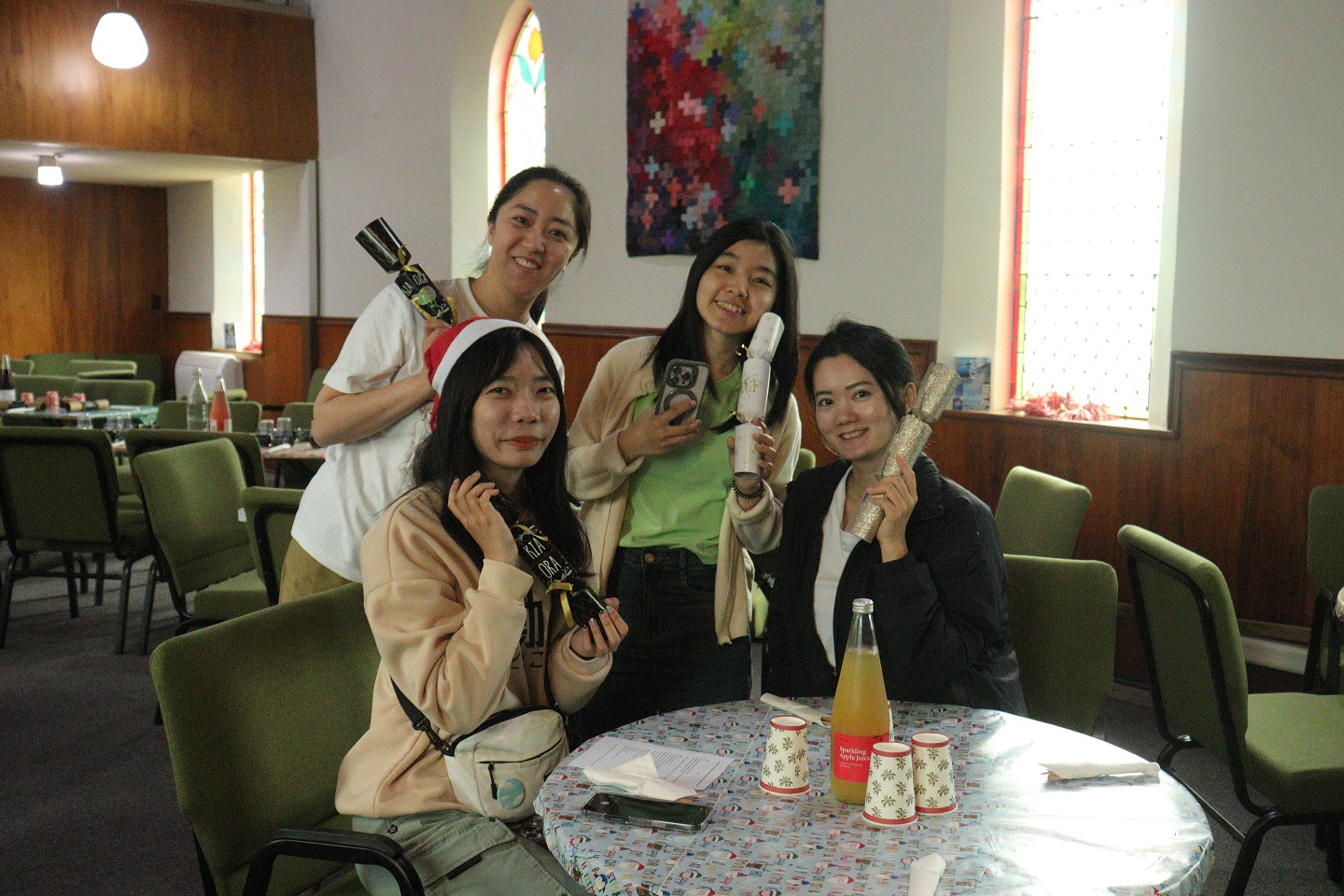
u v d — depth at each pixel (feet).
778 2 16.90
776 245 7.58
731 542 7.69
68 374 28.45
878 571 6.39
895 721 5.99
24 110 24.13
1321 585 10.18
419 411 7.33
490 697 5.43
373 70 26.11
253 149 27.17
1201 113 12.75
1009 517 11.07
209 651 5.63
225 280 33.96
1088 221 15.10
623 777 5.10
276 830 5.79
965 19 15.17
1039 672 7.46
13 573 15.06
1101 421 14.39
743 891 4.23
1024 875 4.33
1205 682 7.73
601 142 20.39
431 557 5.66
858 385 6.83
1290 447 12.28
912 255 15.78
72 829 9.92
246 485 14.73
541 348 5.98
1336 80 11.69
